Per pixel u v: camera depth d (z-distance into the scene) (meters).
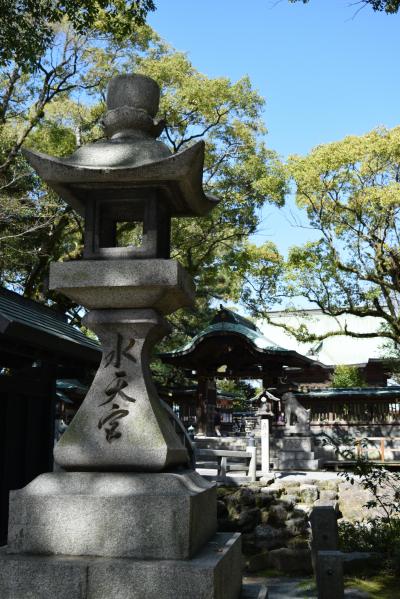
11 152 17.34
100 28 17.30
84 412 4.22
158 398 4.48
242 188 23.47
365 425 24.55
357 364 37.56
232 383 41.34
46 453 8.64
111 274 4.23
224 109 21.95
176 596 3.47
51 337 7.06
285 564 8.97
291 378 33.41
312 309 42.31
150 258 4.33
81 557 3.73
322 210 22.42
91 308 4.40
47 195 18.20
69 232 21.78
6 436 7.46
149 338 4.42
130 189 4.42
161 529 3.71
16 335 6.25
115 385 4.26
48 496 3.87
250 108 22.11
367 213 21.55
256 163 22.83
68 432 4.17
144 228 4.39
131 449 4.04
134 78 4.78
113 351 4.35
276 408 22.28
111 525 3.76
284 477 16.11
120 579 3.53
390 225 21.64
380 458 22.28
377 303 22.94
